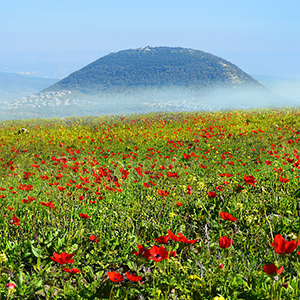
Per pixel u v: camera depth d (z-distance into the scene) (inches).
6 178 328.5
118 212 175.5
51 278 119.0
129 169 315.0
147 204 191.8
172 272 111.5
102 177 230.8
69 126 886.4
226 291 98.2
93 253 131.1
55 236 143.0
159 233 141.7
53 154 467.2
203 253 117.3
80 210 182.5
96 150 469.1
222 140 482.6
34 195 228.5
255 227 152.9
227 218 108.4
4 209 193.8
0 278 111.1
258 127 623.2
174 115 1024.9
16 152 461.7
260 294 92.7
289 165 275.3
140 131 654.5
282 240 78.9
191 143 451.2
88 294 100.7
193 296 94.9
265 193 206.8
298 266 94.1
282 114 869.8
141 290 103.7
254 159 325.7
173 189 214.8
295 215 169.8
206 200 194.4
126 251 133.7
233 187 203.2
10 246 137.5
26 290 103.1
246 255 128.7
